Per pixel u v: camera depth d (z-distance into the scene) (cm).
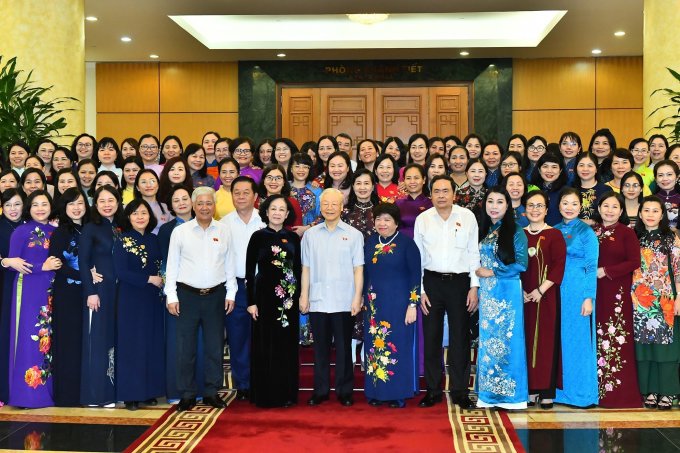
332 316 459
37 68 700
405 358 451
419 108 1147
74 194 462
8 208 477
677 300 449
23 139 660
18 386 452
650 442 383
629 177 480
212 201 447
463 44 1039
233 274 458
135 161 547
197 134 1180
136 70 1183
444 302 454
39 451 372
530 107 1140
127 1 821
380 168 525
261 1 812
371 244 461
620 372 451
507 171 543
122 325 452
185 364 444
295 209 510
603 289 456
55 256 455
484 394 446
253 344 452
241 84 1153
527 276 447
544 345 444
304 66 1142
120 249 453
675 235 459
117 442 387
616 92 1131
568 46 1046
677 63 652
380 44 1039
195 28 1023
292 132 1161
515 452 366
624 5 829
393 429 404
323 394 460
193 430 402
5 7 694
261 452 365
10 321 461
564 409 447
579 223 455
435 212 461
